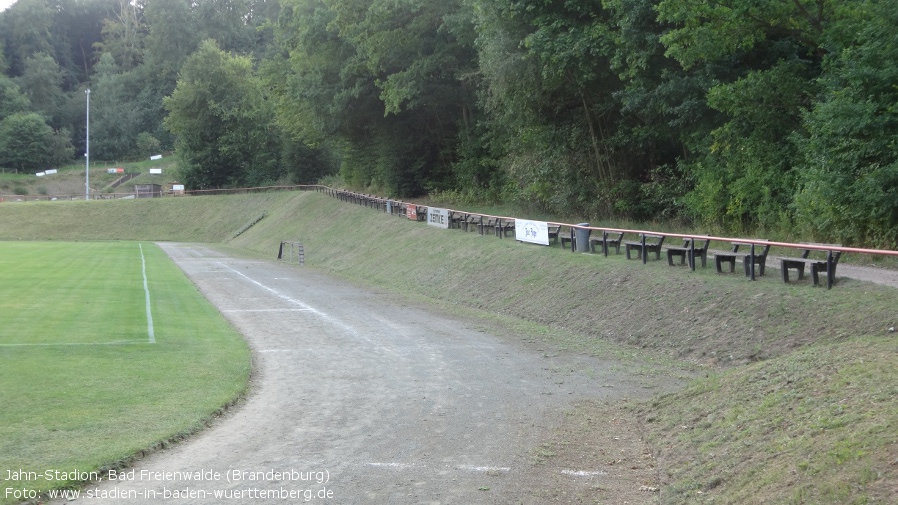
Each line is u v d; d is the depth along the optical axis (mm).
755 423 7324
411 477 7188
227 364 12445
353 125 52281
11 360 12031
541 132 30891
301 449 8102
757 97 21172
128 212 70562
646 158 28859
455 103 43938
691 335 13734
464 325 17688
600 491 6840
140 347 13602
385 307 21062
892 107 16969
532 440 8461
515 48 28641
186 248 51938
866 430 5973
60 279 26250
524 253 23562
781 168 21359
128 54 133875
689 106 23141
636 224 26844
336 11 44906
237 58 79812
